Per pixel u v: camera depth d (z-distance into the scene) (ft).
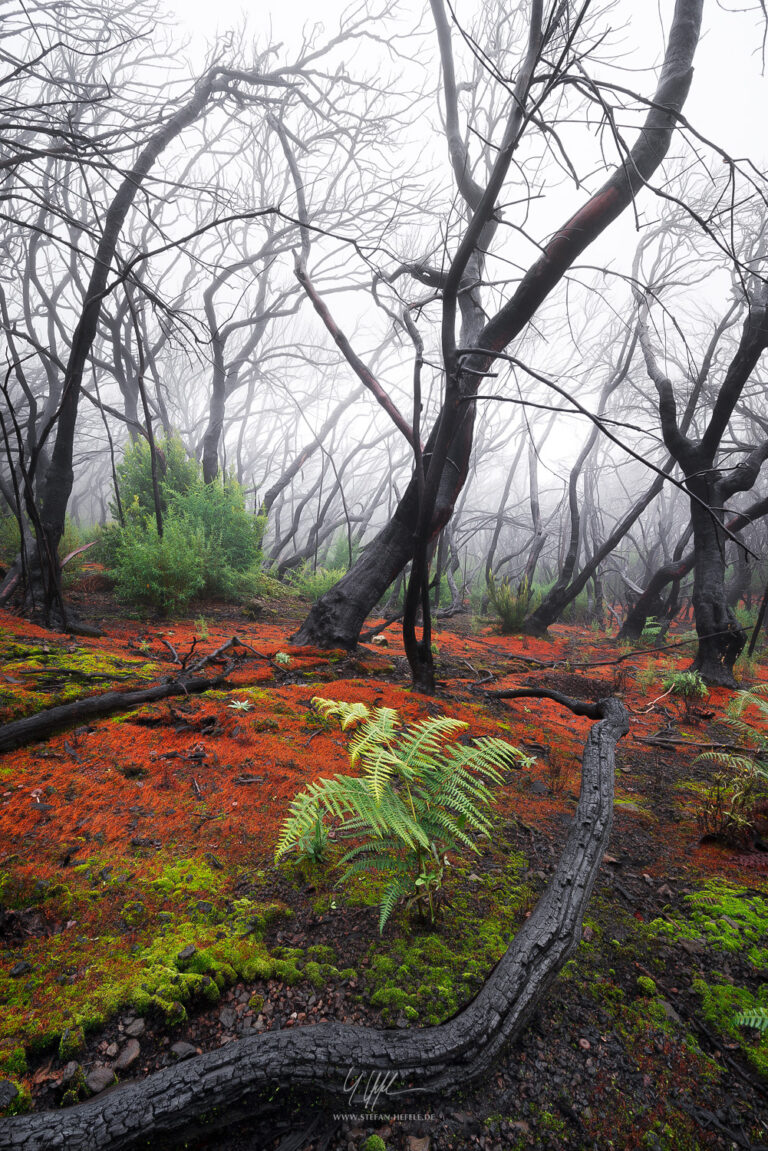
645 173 14.46
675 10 15.35
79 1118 3.86
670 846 8.93
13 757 9.36
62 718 10.37
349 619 18.19
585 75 9.14
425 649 14.58
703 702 18.15
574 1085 4.70
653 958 6.27
